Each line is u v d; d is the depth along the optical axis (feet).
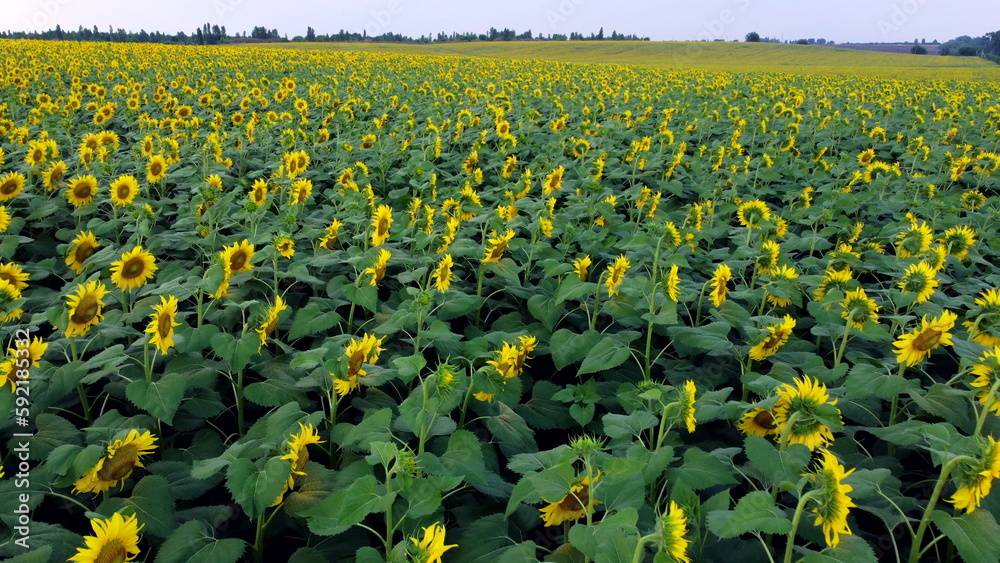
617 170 36.73
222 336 14.28
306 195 29.25
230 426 16.19
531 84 95.14
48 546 9.29
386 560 9.39
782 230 26.55
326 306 19.40
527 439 14.06
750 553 11.18
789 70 189.26
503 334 15.26
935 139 51.70
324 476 11.45
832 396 14.97
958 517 9.94
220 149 36.50
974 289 21.08
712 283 18.04
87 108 53.42
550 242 28.14
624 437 13.10
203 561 9.95
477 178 34.88
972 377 14.47
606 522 8.64
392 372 13.79
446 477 10.26
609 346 15.79
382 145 38.14
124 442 11.09
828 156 51.42
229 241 24.52
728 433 15.56
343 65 119.85
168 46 159.94
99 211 29.35
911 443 12.30
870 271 26.13
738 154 45.09
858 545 9.14
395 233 23.24
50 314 13.56
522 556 10.48
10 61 90.02
